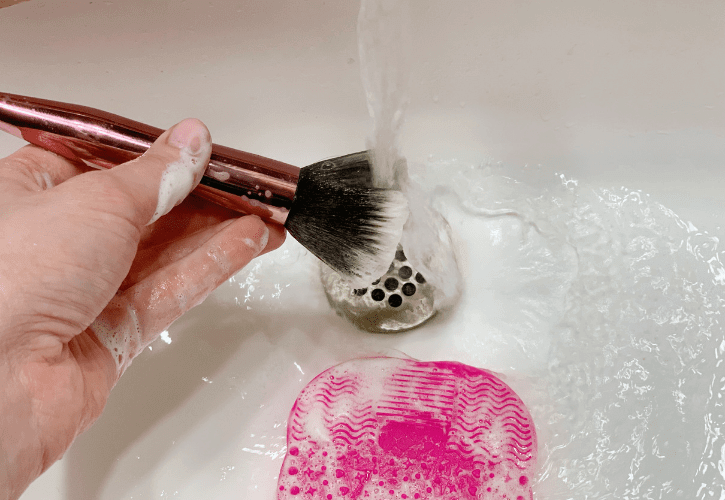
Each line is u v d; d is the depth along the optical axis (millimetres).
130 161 286
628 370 385
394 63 363
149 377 394
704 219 415
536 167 443
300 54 418
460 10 388
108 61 411
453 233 438
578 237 426
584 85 409
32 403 243
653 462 360
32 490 361
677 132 417
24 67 410
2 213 250
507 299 420
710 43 378
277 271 435
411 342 416
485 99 428
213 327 414
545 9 385
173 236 363
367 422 366
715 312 391
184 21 402
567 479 362
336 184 336
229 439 382
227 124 443
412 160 448
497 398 371
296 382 403
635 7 375
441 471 354
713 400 370
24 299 237
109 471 367
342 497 351
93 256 253
